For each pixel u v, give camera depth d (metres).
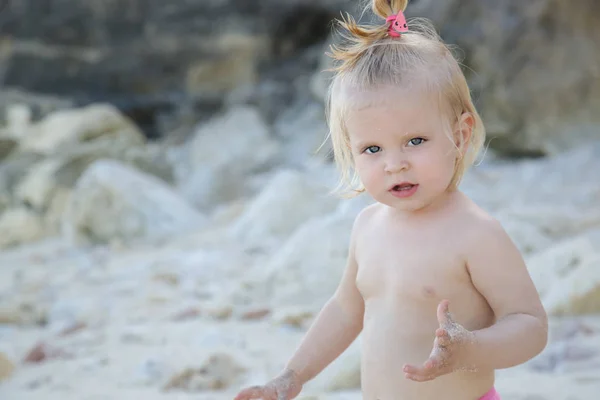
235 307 7.12
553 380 4.78
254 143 17.97
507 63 15.80
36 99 19.88
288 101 20.67
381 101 2.71
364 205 8.46
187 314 7.09
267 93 20.64
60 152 13.95
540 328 2.70
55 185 13.18
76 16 21.03
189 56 21.59
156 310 7.37
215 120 19.98
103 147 14.11
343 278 3.12
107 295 8.18
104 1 21.05
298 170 16.09
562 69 15.59
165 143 20.22
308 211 10.58
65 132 15.13
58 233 12.67
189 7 21.50
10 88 20.81
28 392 5.21
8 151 14.89
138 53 21.44
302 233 8.02
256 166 17.08
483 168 14.45
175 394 5.00
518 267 2.75
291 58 21.86
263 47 21.75
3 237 12.09
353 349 5.08
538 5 15.67
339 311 3.12
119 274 9.17
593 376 4.79
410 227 2.84
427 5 16.53
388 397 2.80
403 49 2.79
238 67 21.69
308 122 19.27
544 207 10.11
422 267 2.77
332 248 7.68
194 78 21.66
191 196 14.22
